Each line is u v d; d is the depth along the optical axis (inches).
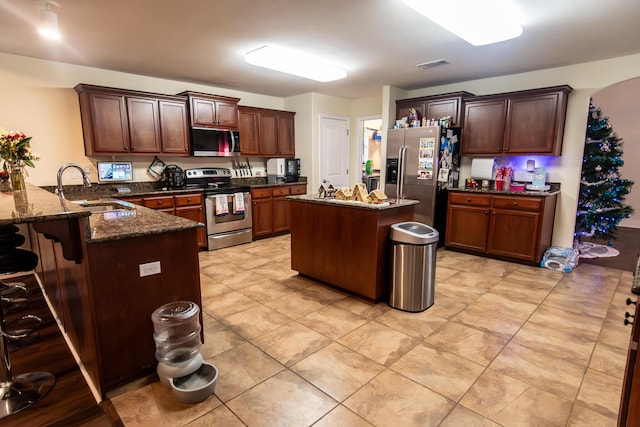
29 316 101.4
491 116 170.6
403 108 200.7
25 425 64.6
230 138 195.6
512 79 173.3
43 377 78.1
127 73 170.4
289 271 150.5
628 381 42.3
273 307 113.3
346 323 102.3
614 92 239.6
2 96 140.1
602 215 175.2
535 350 88.2
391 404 68.7
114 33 117.7
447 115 183.9
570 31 114.5
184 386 71.6
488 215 166.6
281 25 111.2
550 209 158.1
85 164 161.5
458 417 65.3
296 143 238.5
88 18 105.0
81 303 74.7
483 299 120.1
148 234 73.0
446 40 124.1
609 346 90.0
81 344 80.7
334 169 244.4
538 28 111.7
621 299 120.1
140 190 178.7
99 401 70.6
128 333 73.5
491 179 178.2
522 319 105.0
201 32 117.1
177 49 135.2
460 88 191.0
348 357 84.9
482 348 89.0
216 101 188.5
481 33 111.0
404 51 136.8
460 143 184.2
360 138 251.1
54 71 150.9
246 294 124.3
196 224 80.3
